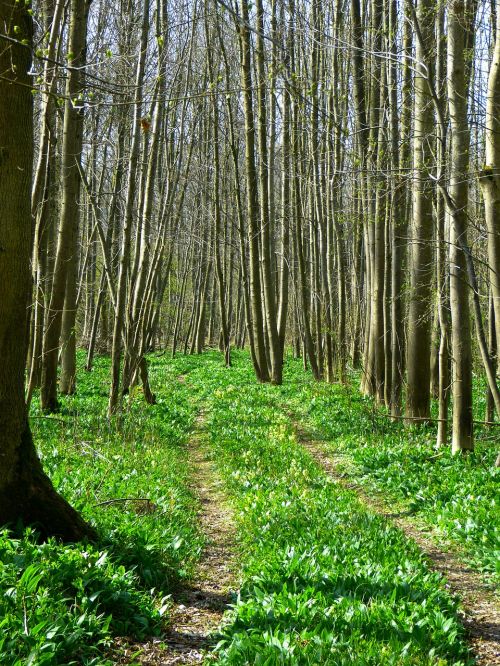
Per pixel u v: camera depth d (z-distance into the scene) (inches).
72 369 840.9
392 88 693.3
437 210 557.3
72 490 350.0
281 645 201.5
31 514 258.7
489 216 478.6
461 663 206.1
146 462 485.4
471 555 336.5
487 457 516.4
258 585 261.1
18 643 183.6
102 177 1101.7
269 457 533.6
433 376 949.8
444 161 553.6
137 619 228.5
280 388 994.1
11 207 251.4
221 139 1430.9
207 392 963.3
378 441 608.1
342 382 1002.1
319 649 198.2
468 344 529.7
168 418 719.7
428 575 282.0
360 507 402.6
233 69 1176.2
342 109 946.7
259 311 1048.8
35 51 221.9
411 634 219.5
